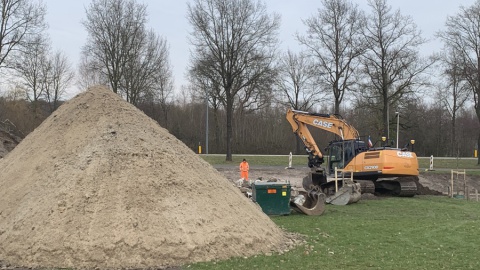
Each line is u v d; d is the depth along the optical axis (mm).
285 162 37625
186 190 8914
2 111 45875
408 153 21016
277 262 8070
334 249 9430
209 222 8547
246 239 8758
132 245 7695
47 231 7816
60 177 8711
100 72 36906
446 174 31891
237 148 59156
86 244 7625
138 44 37469
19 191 8984
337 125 22469
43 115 49094
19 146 11000
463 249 9750
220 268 7512
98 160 8922
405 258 8781
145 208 8234
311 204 16000
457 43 36594
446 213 16031
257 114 64062
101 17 36219
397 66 34969
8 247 7855
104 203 8203
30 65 44188
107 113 10219
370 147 22062
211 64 36562
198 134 62188
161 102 57625
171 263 7688
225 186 10031
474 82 36562
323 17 36219
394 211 16328
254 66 36812
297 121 23000
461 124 61844
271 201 14641
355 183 19344
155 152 9375
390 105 38344
